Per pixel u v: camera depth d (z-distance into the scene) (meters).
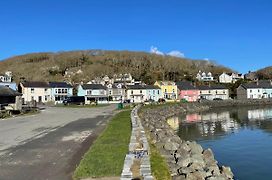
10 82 84.00
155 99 112.94
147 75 154.62
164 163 16.52
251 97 122.62
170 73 160.00
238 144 32.16
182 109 84.19
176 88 117.50
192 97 118.81
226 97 124.94
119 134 22.73
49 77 168.25
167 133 30.50
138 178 11.24
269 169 22.17
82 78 164.88
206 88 122.56
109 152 16.16
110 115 44.75
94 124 32.31
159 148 21.00
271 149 29.11
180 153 19.91
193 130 44.34
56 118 41.28
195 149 22.77
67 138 22.83
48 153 17.36
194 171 16.17
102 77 159.38
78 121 36.25
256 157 25.92
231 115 70.06
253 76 167.12
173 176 14.94
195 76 160.25
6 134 25.62
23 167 14.21
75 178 12.12
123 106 69.44
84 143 20.44
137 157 13.87
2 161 15.47
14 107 55.19
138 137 20.20
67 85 107.38
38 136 24.16
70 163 14.82
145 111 58.50
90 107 69.56
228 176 18.47
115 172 12.55
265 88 124.25
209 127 47.88
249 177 20.41
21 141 21.75
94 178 12.05
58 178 12.37
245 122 54.41
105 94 106.62
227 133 40.91
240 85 126.62
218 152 28.31
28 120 38.94
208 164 19.61
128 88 110.00
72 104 82.94
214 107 99.25
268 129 43.97
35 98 99.88
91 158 14.88
